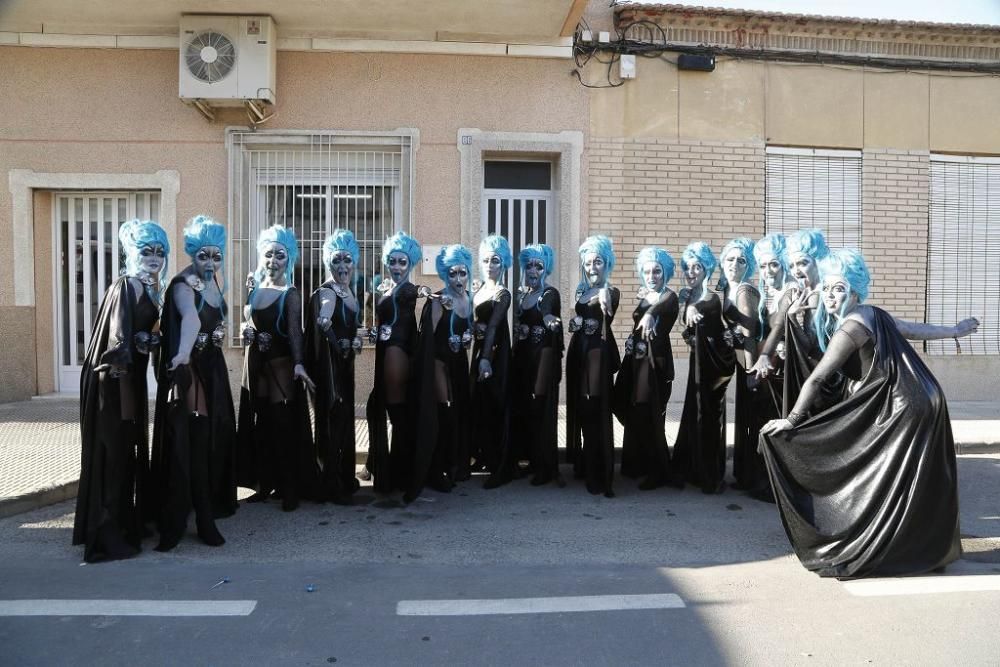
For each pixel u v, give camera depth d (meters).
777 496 4.37
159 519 4.63
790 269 5.26
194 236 4.79
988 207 9.96
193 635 3.39
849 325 4.30
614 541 4.84
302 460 5.46
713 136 9.22
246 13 8.20
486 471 6.57
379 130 8.76
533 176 9.26
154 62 8.55
